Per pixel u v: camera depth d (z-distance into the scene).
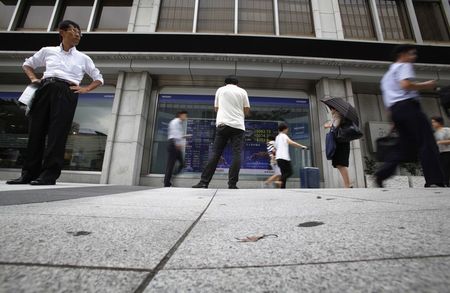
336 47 7.83
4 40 7.94
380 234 0.88
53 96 3.28
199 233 0.96
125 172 7.44
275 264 0.64
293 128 8.48
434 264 0.60
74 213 1.31
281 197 2.36
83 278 0.54
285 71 7.94
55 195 2.14
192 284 0.53
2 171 8.18
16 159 8.41
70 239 0.83
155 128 8.35
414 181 6.62
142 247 0.78
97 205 1.65
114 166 7.49
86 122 8.33
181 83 8.73
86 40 7.82
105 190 3.12
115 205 1.68
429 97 9.18
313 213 1.40
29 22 9.13
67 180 7.75
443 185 3.02
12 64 8.10
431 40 9.12
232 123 4.39
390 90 3.32
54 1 9.41
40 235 0.86
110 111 8.42
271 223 1.15
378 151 3.37
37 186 3.02
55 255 0.67
